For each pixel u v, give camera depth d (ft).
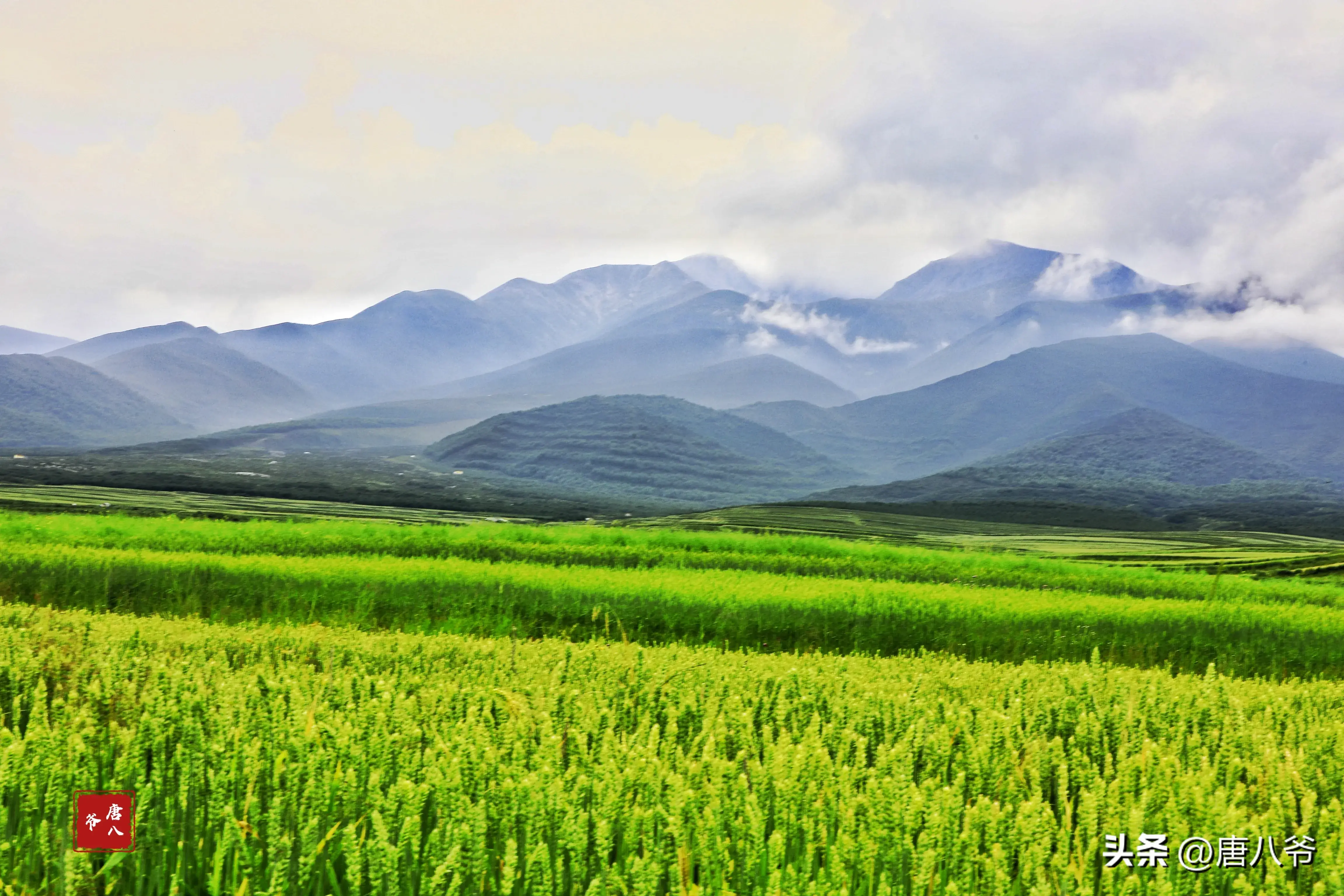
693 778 17.46
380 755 18.94
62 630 46.34
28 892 16.63
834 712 25.50
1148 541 435.94
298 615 68.23
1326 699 37.29
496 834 16.89
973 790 20.39
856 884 15.76
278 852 15.29
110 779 19.97
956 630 67.97
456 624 65.72
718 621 66.95
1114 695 29.66
